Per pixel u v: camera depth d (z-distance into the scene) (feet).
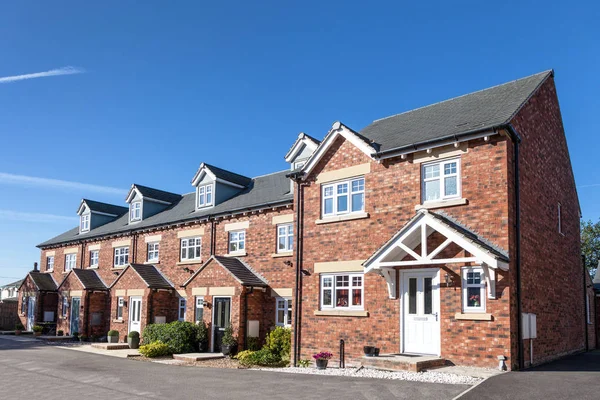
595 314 83.05
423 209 49.24
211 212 85.25
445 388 38.29
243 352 63.77
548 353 54.08
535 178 55.26
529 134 54.90
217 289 74.64
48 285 120.16
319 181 62.69
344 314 57.26
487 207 48.39
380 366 48.42
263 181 90.02
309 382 43.06
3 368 56.08
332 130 61.21
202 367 57.88
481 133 48.91
